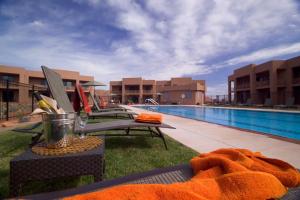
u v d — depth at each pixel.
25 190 1.66
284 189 0.97
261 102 21.59
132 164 2.31
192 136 4.00
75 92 4.78
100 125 3.03
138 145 3.25
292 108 14.22
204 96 33.81
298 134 6.54
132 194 0.82
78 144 1.70
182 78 34.72
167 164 2.31
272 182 0.95
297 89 18.41
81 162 1.40
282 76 18.94
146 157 2.58
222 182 0.95
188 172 1.27
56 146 1.56
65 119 1.61
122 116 7.85
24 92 23.67
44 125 1.57
